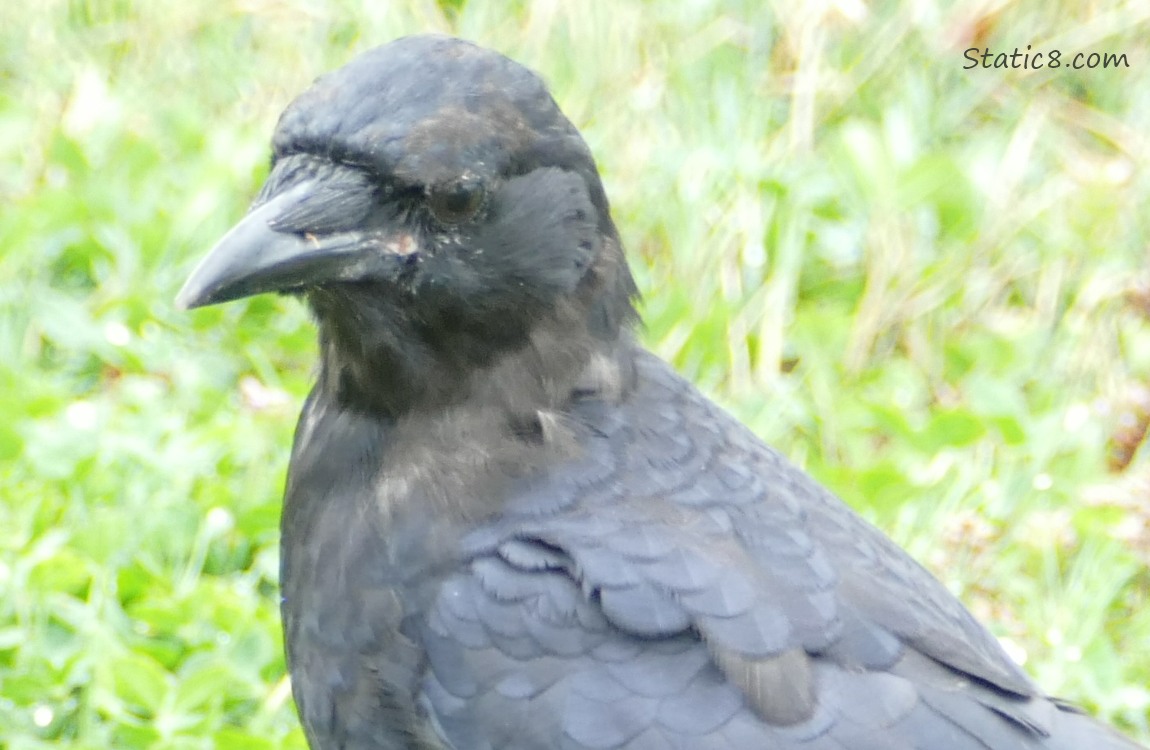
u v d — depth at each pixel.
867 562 7.55
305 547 7.83
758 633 7.14
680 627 7.18
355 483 7.76
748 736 7.02
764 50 14.60
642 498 7.52
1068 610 10.87
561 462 7.59
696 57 14.38
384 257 7.41
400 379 7.67
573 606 7.27
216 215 13.62
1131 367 13.04
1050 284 13.45
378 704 7.56
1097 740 7.32
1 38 15.47
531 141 7.44
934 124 14.52
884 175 13.55
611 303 7.83
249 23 15.23
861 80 14.45
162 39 15.19
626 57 14.40
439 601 7.42
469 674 7.32
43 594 10.23
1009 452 12.00
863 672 7.20
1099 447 12.19
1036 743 7.20
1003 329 13.38
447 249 7.42
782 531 7.49
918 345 13.21
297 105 7.46
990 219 13.66
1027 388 12.99
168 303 13.01
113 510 10.88
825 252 13.57
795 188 13.60
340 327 7.68
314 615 7.72
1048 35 14.68
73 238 13.53
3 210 13.75
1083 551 11.20
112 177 14.02
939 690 7.22
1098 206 13.67
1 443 11.36
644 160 13.84
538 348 7.68
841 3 13.97
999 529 11.43
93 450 11.20
